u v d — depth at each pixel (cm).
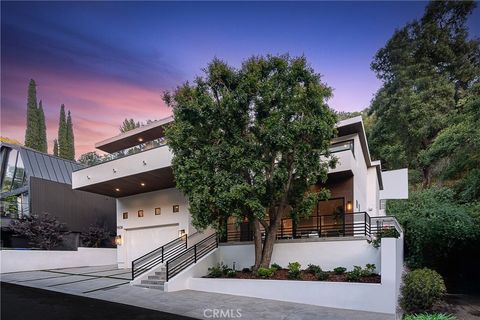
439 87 2892
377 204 2453
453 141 2008
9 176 2623
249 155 1182
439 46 3058
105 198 2875
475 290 1478
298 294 1116
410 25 3269
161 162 1605
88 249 2297
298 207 1315
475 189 1856
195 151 1230
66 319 887
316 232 1545
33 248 2186
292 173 1279
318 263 1298
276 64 1212
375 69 3481
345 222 1584
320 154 1251
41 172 2566
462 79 2991
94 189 1981
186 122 1217
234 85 1220
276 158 1273
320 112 1183
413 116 2934
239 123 1216
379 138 3325
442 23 3194
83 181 1934
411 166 3180
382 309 995
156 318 896
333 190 1673
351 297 1036
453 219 1591
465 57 3022
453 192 2005
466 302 1254
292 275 1192
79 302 1089
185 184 1222
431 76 3019
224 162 1180
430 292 1062
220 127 1216
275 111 1177
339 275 1177
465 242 1603
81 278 1623
